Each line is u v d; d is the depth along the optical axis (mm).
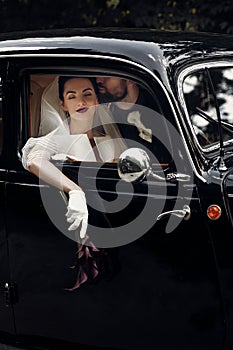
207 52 5262
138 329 5102
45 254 5305
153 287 5008
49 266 5305
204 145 5039
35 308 5414
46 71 5312
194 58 5156
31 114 5371
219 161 4961
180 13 13031
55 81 5305
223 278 4852
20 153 5363
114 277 5109
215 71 5242
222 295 4863
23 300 5441
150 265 5000
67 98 5273
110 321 5180
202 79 5141
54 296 5324
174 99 4930
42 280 5344
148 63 5004
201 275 4887
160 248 4961
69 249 5211
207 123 5102
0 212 5422
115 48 5125
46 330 5430
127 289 5082
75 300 5262
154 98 4984
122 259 5074
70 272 5238
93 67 5152
